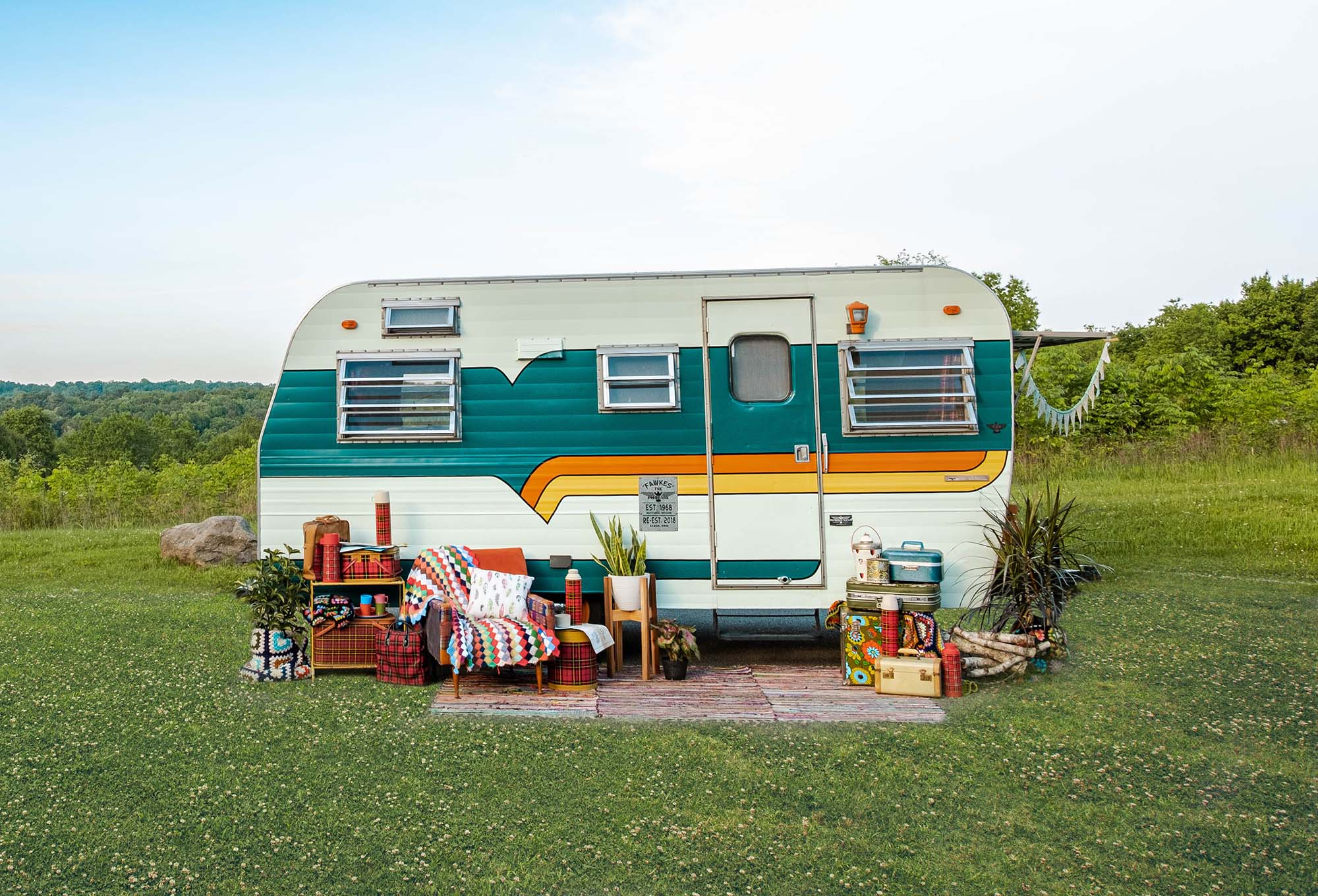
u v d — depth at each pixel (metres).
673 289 8.02
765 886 4.35
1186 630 8.80
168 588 11.52
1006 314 7.93
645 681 7.66
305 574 7.81
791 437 7.95
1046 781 5.55
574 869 4.49
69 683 7.39
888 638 7.29
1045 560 7.78
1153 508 14.54
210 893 4.24
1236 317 34.81
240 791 5.35
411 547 8.09
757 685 7.54
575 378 8.05
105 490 19.94
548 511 8.05
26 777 5.49
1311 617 9.27
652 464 8.00
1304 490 15.13
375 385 8.10
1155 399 21.73
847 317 7.96
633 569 7.89
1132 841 4.81
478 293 8.11
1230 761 5.84
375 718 6.60
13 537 15.68
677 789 5.42
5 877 4.34
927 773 5.65
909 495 7.89
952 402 7.88
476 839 4.79
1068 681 7.43
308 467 8.12
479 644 7.03
